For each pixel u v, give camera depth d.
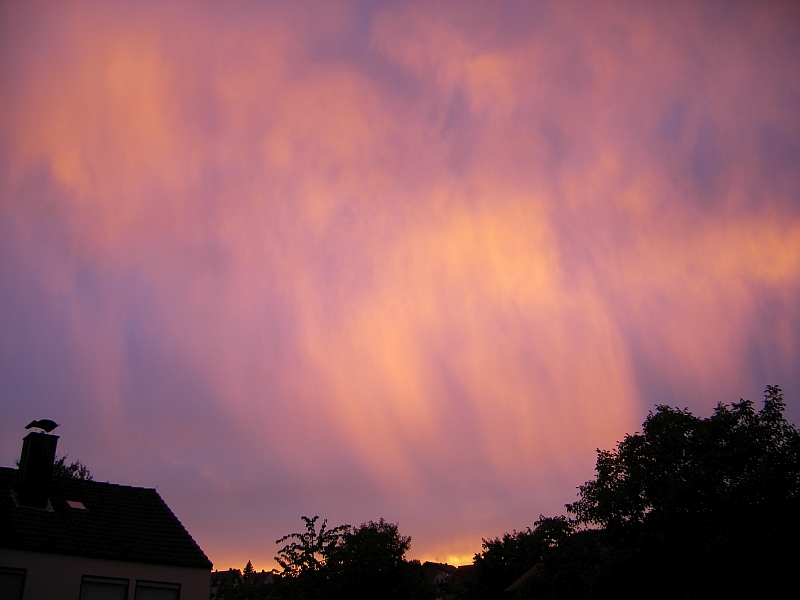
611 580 18.94
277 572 33.47
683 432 19.42
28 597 21.39
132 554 23.89
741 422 19.36
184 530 26.66
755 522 17.34
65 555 22.48
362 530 34.56
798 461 18.14
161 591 23.98
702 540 17.53
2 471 25.12
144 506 27.28
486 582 51.69
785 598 16.31
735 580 16.33
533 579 25.41
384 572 32.47
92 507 25.78
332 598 31.41
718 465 18.47
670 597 18.16
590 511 20.48
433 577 93.31
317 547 33.50
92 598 22.64
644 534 18.66
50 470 24.75
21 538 22.16
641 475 19.44
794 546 16.53
